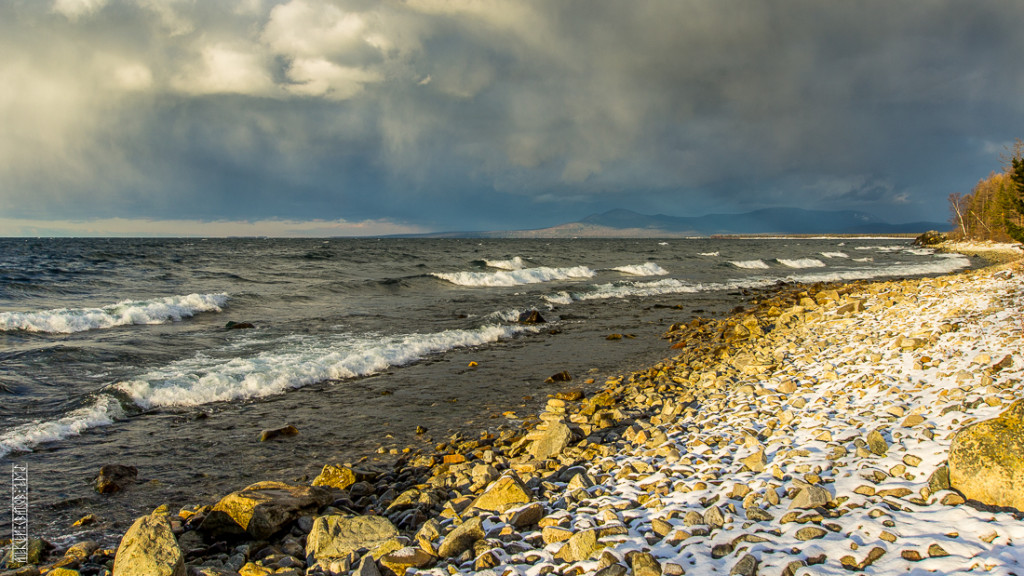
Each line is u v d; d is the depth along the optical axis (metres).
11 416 9.37
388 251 70.12
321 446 8.67
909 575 3.47
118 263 39.47
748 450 6.52
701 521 4.70
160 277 30.28
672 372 13.09
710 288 33.22
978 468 4.30
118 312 17.52
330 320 19.34
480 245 108.69
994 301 12.62
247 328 17.58
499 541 4.82
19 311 17.52
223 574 4.69
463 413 10.39
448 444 8.71
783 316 18.91
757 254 72.00
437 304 23.94
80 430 8.98
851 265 54.16
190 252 57.12
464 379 12.80
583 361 14.82
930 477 4.71
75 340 14.90
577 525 4.96
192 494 6.97
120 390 10.39
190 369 12.39
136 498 6.81
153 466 7.77
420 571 4.46
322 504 6.33
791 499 4.91
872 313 16.06
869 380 8.47
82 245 77.75
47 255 47.78
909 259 62.41
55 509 6.43
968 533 3.84
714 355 14.58
